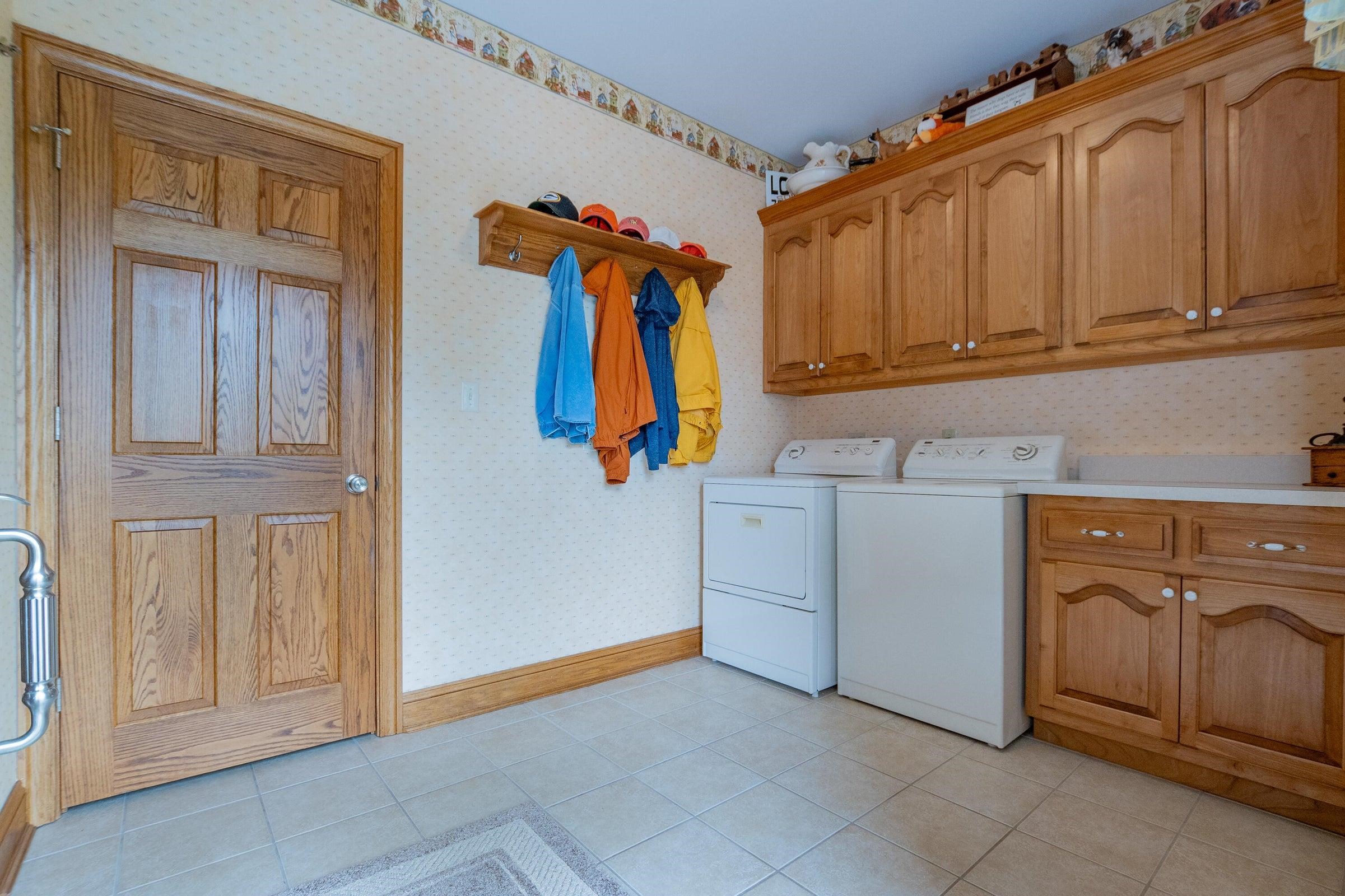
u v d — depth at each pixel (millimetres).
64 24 1621
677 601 2953
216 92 1813
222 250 1848
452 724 2223
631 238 2500
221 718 1857
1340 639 1540
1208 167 1926
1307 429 1971
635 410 2572
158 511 1765
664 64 2580
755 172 3279
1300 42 1771
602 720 2256
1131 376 2334
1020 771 1892
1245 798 1704
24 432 1585
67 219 1635
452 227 2244
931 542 2195
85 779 1675
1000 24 2328
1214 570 1730
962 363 2508
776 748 2031
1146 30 2264
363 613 2096
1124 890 1363
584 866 1438
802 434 3449
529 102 2439
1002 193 2389
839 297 2941
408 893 1350
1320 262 1746
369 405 2100
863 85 2715
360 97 2057
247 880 1392
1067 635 2020
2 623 1484
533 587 2457
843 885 1381
